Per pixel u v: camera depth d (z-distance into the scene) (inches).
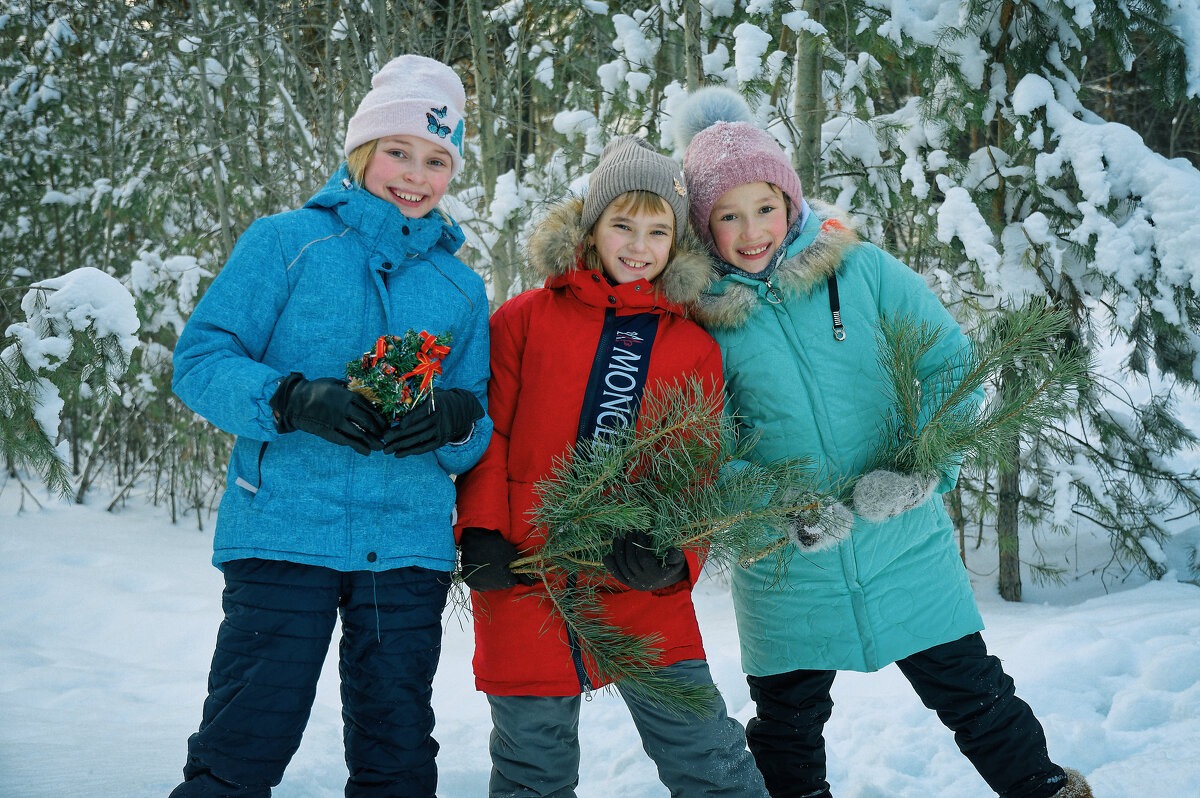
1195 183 183.0
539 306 76.2
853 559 74.8
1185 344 196.5
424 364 59.1
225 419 59.1
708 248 80.1
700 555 68.3
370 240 68.0
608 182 74.0
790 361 76.8
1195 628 129.8
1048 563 240.1
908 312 80.0
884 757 96.7
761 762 79.0
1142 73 292.7
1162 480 217.6
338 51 264.4
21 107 327.0
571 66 254.7
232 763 57.9
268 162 286.7
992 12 195.5
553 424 71.7
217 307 62.5
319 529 61.4
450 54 265.3
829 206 85.4
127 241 335.6
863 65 185.6
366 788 62.4
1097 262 184.1
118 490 369.4
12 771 80.9
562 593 67.7
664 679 65.9
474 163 269.9
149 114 305.6
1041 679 115.7
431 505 66.0
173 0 284.7
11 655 163.3
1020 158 201.5
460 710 136.2
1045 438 92.4
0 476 356.8
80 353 139.2
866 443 77.2
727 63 202.4
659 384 69.9
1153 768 82.6
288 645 59.9
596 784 98.2
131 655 178.2
